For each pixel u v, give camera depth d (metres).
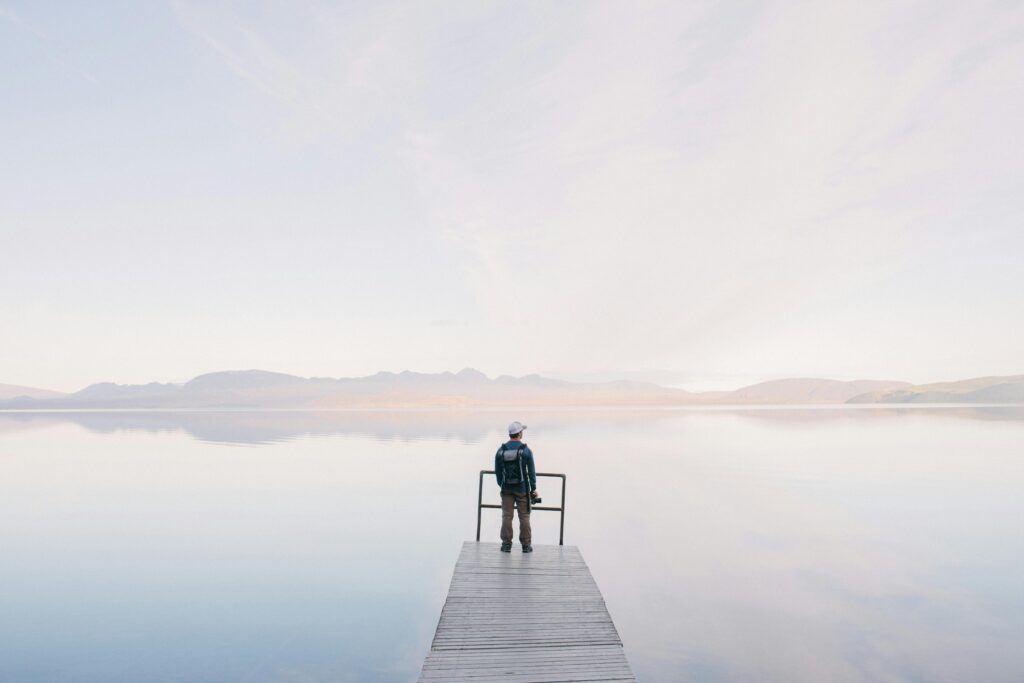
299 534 22.25
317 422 127.50
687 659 11.35
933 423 104.88
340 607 14.95
